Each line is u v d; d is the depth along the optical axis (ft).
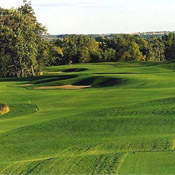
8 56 298.76
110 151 61.98
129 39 464.65
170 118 87.04
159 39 534.78
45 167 52.47
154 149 60.49
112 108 101.60
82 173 48.96
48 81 203.10
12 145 72.28
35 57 306.55
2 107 112.27
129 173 47.29
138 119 87.66
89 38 460.96
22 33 296.51
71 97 138.51
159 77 191.83
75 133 79.66
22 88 183.83
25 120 98.99
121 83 175.22
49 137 77.51
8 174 51.13
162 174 46.37
